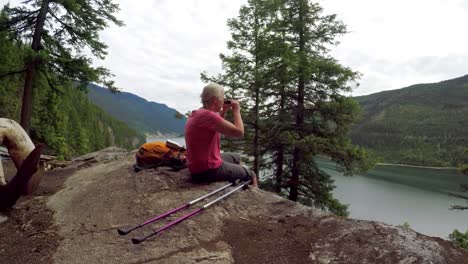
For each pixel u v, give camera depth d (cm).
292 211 380
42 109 1923
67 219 406
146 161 542
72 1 1252
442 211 4256
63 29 1387
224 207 392
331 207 1495
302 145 1352
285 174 1584
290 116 1562
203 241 328
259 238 327
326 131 1510
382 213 4012
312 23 1569
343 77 1430
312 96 1538
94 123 7212
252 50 1538
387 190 5566
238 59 1577
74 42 1412
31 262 318
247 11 1532
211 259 297
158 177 488
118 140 10675
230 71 1484
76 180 583
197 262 294
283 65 1414
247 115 1504
